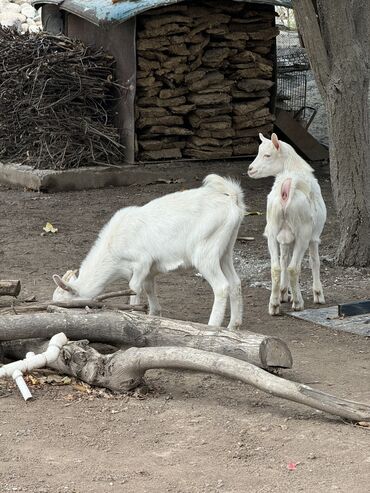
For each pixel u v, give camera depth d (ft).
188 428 20.99
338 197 37.06
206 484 18.11
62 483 18.06
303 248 30.58
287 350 23.09
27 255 38.47
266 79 55.01
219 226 26.96
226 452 19.67
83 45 53.57
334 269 36.96
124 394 22.99
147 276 27.99
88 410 22.04
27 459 19.21
